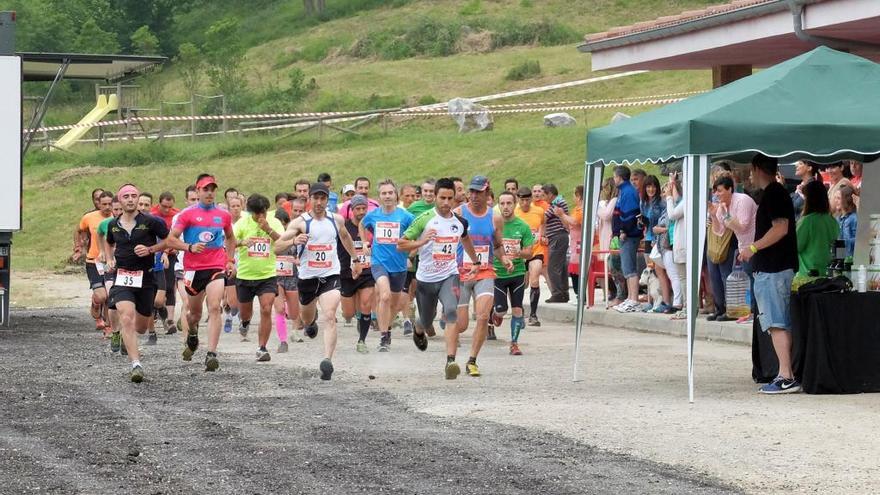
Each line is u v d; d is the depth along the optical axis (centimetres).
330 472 1277
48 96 3366
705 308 2766
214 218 2109
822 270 1847
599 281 3328
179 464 1322
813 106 1750
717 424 1545
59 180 6481
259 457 1355
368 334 2772
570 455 1359
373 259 2347
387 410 1677
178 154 6731
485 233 2009
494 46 9275
